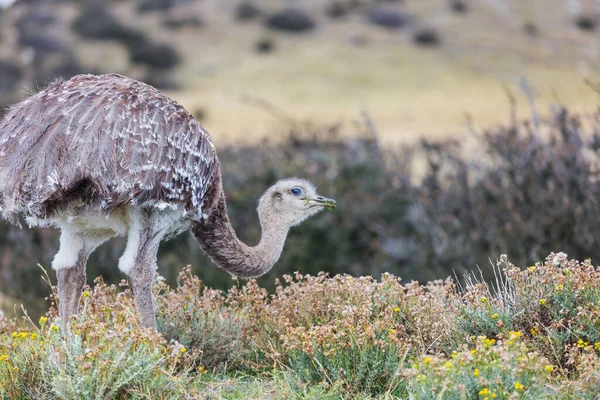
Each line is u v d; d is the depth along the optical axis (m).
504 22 126.62
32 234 21.62
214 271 20.38
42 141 9.63
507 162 19.02
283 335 10.14
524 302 10.34
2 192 9.68
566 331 9.94
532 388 8.52
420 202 21.64
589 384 8.75
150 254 10.20
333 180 24.16
